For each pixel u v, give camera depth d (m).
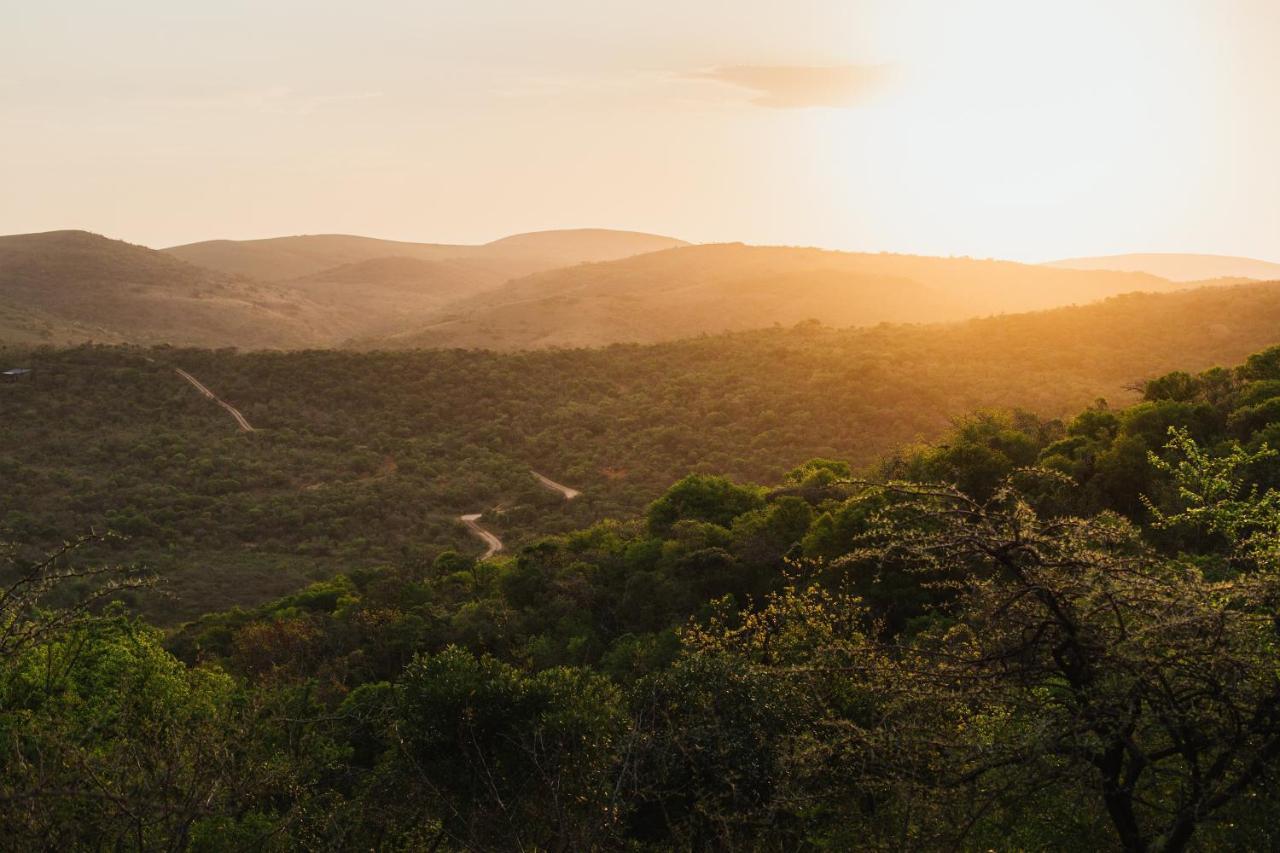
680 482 45.19
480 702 13.55
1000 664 6.16
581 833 8.69
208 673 18.05
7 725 10.11
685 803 11.05
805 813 8.62
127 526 67.44
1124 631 5.81
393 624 34.75
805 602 16.92
